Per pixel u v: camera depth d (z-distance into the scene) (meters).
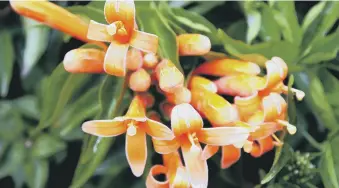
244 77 0.38
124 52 0.36
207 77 0.40
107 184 0.44
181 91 0.37
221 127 0.36
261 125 0.37
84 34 0.38
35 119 0.45
